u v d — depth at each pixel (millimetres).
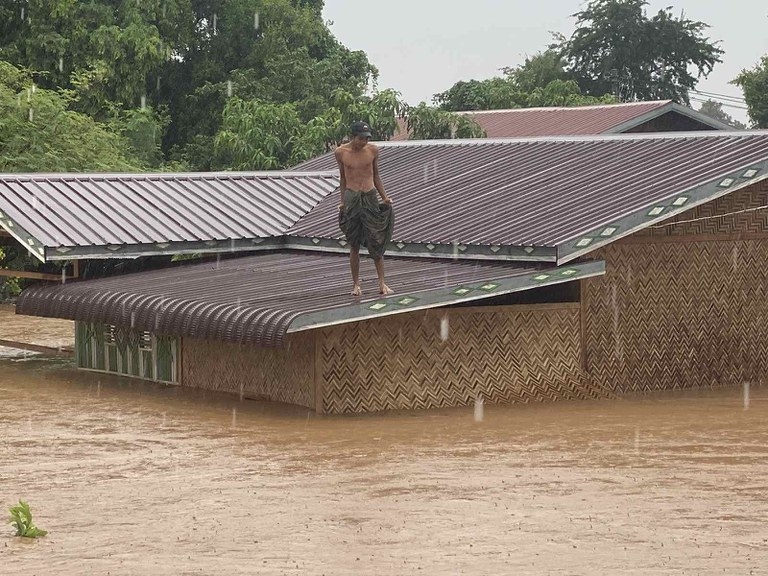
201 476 14641
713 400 21031
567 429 17891
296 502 13250
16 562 11023
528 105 63000
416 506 13031
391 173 28625
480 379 20328
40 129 41281
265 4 57938
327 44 61719
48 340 28656
